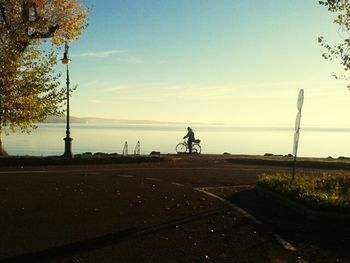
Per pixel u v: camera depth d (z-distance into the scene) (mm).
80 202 11859
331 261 7094
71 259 6922
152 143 98875
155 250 7516
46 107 24859
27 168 21281
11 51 22953
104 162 24812
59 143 89562
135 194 13453
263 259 7121
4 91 23266
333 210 9977
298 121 13812
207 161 26844
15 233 8461
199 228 9156
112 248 7578
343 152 85250
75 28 25672
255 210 11195
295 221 9922
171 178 18047
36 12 24953
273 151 80750
